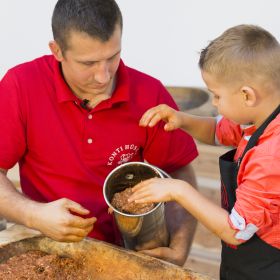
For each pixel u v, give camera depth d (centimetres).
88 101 181
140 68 375
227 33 154
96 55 159
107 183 161
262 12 337
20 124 179
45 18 378
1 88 181
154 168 163
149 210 159
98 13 156
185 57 358
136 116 186
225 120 184
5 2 387
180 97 328
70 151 183
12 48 396
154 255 168
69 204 161
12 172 298
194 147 203
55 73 179
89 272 158
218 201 281
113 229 195
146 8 361
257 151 144
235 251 160
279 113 149
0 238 170
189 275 149
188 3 349
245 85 149
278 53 150
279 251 154
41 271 156
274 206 141
